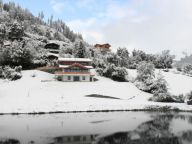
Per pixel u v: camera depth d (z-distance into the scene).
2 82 89.81
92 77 102.06
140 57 161.75
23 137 38.00
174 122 52.03
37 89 84.69
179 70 157.12
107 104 72.50
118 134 40.72
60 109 65.94
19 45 107.50
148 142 35.88
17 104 66.44
